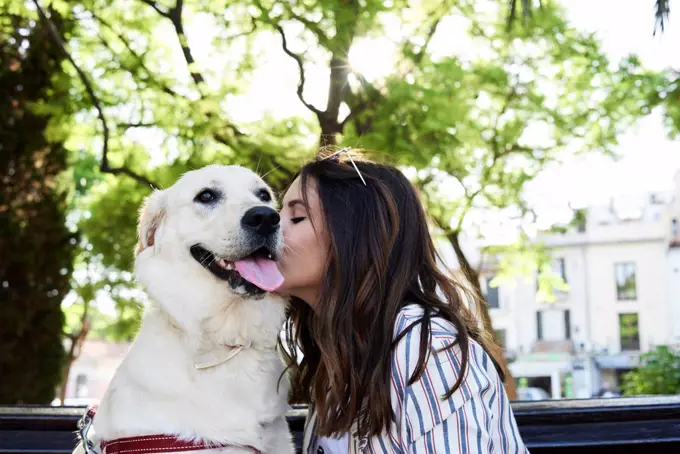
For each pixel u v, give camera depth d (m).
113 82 8.21
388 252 2.29
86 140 8.75
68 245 9.29
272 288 2.41
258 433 2.38
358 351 2.24
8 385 8.66
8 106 8.83
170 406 2.31
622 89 8.99
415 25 8.15
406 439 2.04
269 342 2.50
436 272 2.38
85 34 8.43
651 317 28.20
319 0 7.49
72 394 26.56
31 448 2.77
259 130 7.66
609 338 28.31
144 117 8.02
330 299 2.30
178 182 2.82
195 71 7.86
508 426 2.12
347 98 8.07
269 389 2.45
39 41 8.76
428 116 7.58
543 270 10.09
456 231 8.57
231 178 2.77
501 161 9.30
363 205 2.36
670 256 28.23
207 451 2.27
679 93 8.51
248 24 8.12
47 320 9.05
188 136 7.75
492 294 29.08
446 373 2.03
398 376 2.10
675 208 28.44
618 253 28.67
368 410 2.16
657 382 9.19
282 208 2.65
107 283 11.34
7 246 8.80
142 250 2.78
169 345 2.42
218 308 2.43
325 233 2.39
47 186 9.12
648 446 2.71
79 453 2.46
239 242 2.46
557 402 3.13
